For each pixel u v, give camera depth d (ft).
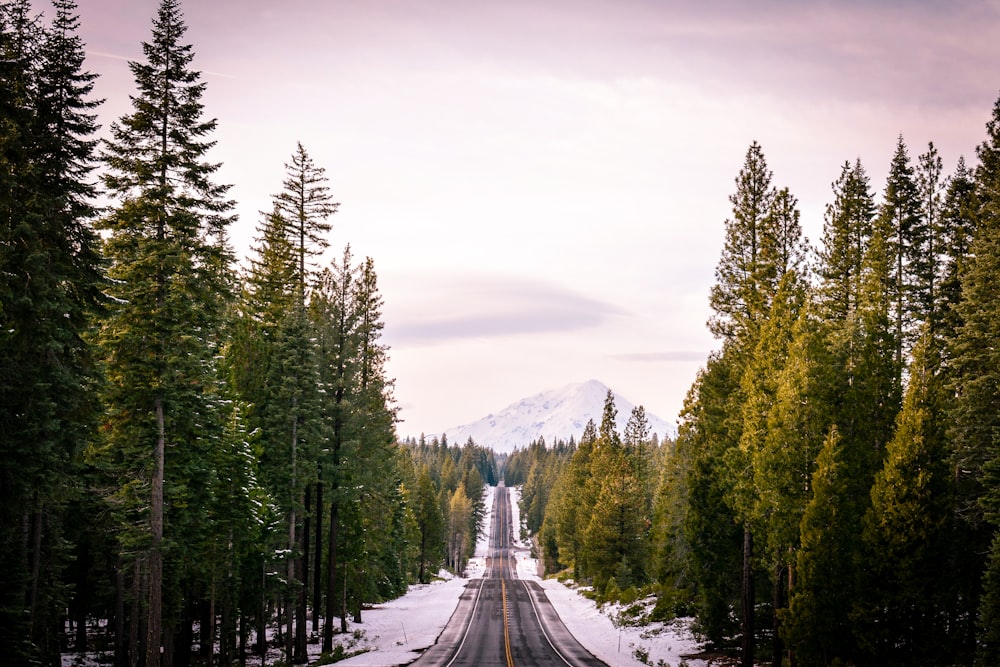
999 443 73.61
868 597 73.46
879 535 73.72
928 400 76.02
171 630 96.27
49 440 70.69
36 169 65.46
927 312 102.32
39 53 67.92
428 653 121.29
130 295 75.25
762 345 90.48
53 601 90.02
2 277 63.98
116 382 77.87
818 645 74.28
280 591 117.91
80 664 116.16
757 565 96.48
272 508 114.93
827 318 98.17
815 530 75.46
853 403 81.46
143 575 92.22
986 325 79.20
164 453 80.28
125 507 82.99
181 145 76.13
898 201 105.40
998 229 81.82
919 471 73.31
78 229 70.54
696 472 111.86
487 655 119.24
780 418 81.71
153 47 74.49
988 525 78.02
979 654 69.87
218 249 79.15
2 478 69.36
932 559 71.87
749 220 104.94
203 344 80.48
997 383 76.43
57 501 79.05
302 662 114.83
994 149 92.12
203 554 100.42
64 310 69.36
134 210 73.97
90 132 70.49
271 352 125.08
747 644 95.40
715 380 108.88
